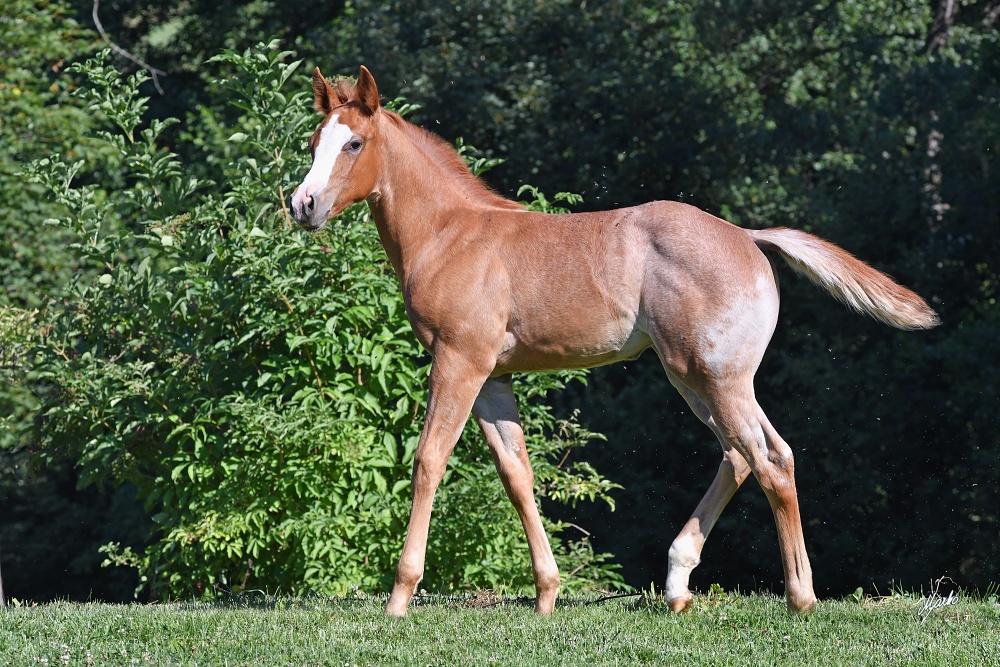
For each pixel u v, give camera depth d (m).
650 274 7.17
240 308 10.09
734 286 7.04
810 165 22.58
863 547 19.73
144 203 11.13
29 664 6.18
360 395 10.13
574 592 11.29
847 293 7.29
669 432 21.48
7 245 19.41
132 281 10.75
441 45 22.73
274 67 10.69
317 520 9.66
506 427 7.79
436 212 7.70
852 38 22.78
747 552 20.84
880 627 6.96
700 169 21.98
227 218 10.83
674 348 7.10
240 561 10.46
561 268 7.30
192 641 6.68
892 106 20.95
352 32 23.89
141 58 28.66
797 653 6.36
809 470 20.17
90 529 24.55
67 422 10.75
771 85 23.66
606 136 22.45
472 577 10.41
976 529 19.31
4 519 24.67
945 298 20.61
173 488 10.41
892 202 20.25
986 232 19.88
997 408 18.62
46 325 10.98
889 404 19.62
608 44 22.67
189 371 10.21
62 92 22.17
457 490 10.16
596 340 7.34
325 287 10.10
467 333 7.38
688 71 22.62
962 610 7.57
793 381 20.77
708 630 6.95
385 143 7.67
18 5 20.89
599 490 11.43
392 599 7.55
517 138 22.39
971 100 20.50
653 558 21.38
